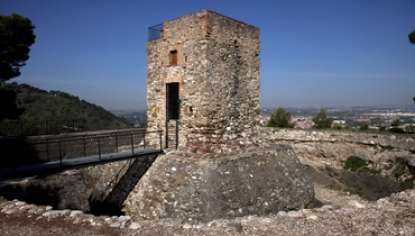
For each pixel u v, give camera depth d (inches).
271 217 249.9
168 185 376.2
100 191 462.0
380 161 540.4
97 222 237.3
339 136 597.9
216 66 399.2
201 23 386.9
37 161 524.7
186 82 405.4
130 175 431.2
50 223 236.2
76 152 580.1
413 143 505.0
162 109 439.8
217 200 343.3
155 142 449.1
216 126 400.5
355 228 230.5
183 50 409.1
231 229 230.2
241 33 438.0
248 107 452.1
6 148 487.2
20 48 612.1
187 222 245.9
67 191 366.6
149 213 379.6
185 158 378.6
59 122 988.6
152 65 453.4
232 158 385.1
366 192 533.3
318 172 610.9
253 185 385.7
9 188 311.0
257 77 467.2
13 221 238.1
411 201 277.9
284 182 425.7
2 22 591.5
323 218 246.4
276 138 661.9
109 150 634.8
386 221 240.7
